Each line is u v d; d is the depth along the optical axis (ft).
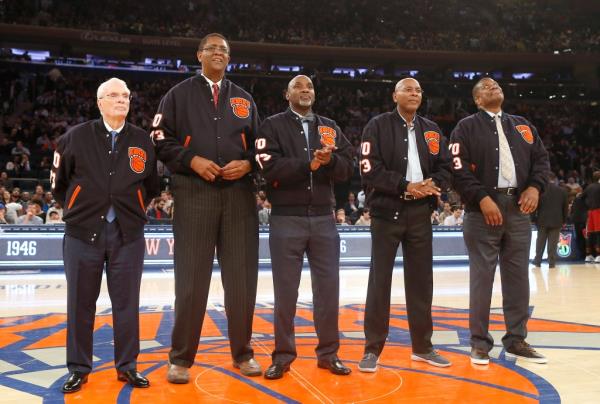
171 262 31.55
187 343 10.43
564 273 29.14
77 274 10.19
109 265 10.44
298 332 14.73
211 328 15.01
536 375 10.70
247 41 70.49
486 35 78.54
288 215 11.12
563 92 73.20
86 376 10.14
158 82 65.26
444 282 25.68
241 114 11.24
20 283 24.56
